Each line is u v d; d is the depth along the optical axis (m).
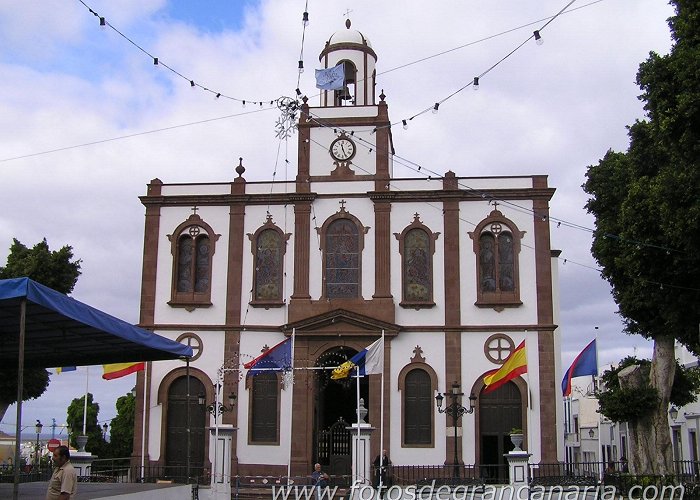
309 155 38.91
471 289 36.88
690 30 20.12
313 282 37.66
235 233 38.50
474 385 35.94
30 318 18.86
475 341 36.38
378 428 35.81
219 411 34.94
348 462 37.16
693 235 21.58
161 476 35.59
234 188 38.97
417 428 35.91
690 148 20.00
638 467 30.86
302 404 36.31
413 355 36.44
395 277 37.34
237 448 36.38
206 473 35.69
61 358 23.73
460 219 37.53
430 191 37.62
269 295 37.94
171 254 38.66
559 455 35.25
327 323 36.62
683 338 27.44
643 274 25.86
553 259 39.97
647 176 26.50
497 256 37.00
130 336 19.42
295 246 38.06
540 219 37.16
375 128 38.38
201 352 37.66
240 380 37.03
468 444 35.34
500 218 37.34
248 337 37.53
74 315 17.23
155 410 37.28
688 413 45.50
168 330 37.97
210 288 38.19
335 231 38.12
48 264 38.41
